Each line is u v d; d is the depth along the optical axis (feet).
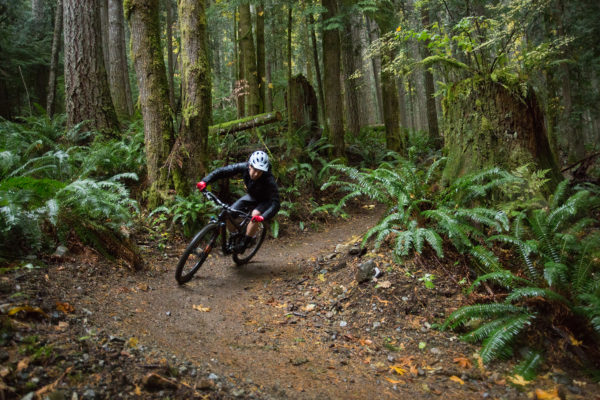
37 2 58.44
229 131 28.96
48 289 11.34
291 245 23.30
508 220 14.57
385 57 35.58
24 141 24.18
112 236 16.21
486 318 12.23
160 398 7.88
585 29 38.47
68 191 15.48
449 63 19.10
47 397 6.98
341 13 36.83
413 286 14.30
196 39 21.95
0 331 8.23
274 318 13.70
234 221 17.26
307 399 9.02
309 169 31.01
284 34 51.83
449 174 18.31
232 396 8.55
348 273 16.15
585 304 11.38
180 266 15.46
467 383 9.93
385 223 16.19
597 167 20.93
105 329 10.18
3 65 48.52
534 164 16.70
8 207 12.37
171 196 21.43
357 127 50.03
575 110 38.91
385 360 11.10
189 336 11.68
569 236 12.69
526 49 17.84
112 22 42.42
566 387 9.66
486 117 17.40
